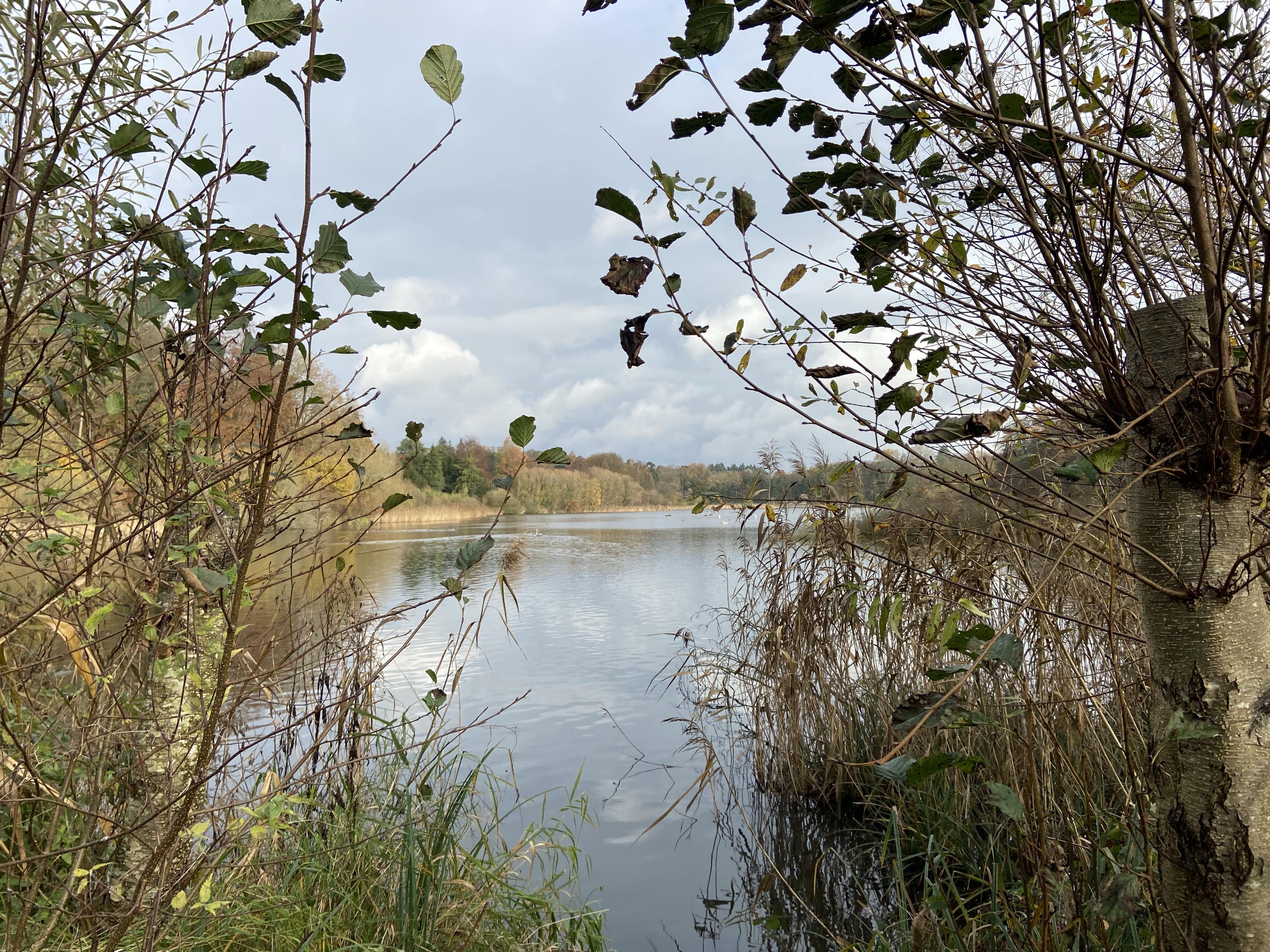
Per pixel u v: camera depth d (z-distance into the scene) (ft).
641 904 11.89
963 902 8.76
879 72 3.72
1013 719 9.22
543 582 52.06
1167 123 5.78
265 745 10.30
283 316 4.76
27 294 6.66
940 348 4.28
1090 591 9.16
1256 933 4.12
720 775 17.10
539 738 19.62
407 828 8.91
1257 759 4.15
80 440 6.47
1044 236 4.45
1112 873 7.13
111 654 6.66
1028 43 3.85
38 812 7.28
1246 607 4.26
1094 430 5.20
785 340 4.49
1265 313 3.61
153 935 5.24
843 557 14.32
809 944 10.69
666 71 3.84
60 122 5.42
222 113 4.56
